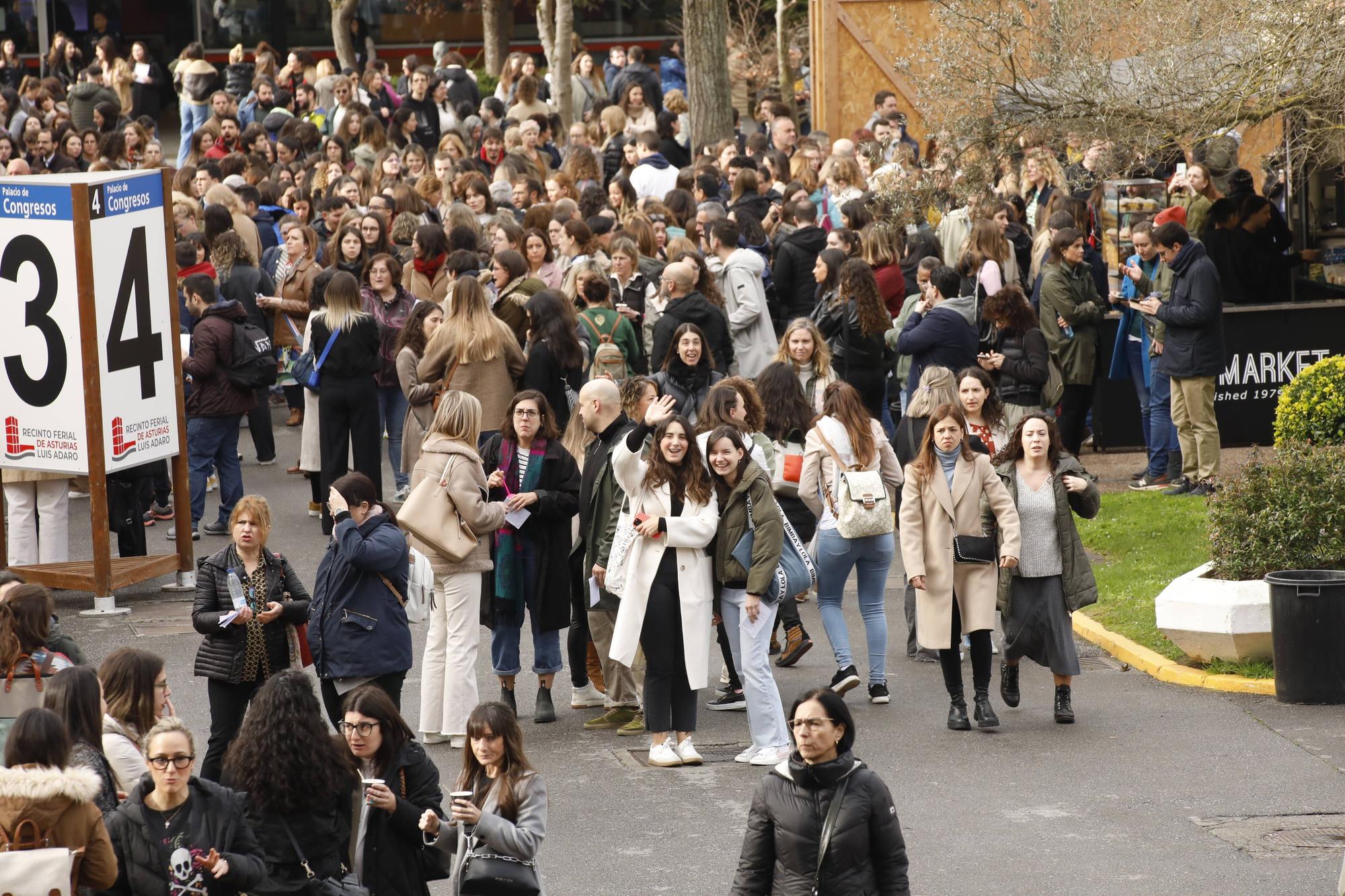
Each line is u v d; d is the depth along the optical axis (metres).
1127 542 40.47
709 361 36.84
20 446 37.28
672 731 29.44
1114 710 30.67
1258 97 41.69
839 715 17.98
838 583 31.05
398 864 20.20
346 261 48.44
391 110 86.88
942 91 48.47
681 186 58.56
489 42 109.69
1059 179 52.34
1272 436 48.50
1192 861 23.59
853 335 42.03
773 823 18.16
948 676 29.86
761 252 50.41
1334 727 29.14
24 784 17.25
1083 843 24.34
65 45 106.25
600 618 30.20
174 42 125.44
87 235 36.00
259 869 18.48
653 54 121.62
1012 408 40.94
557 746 29.45
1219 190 53.72
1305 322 48.19
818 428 31.55
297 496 47.53
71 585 37.62
